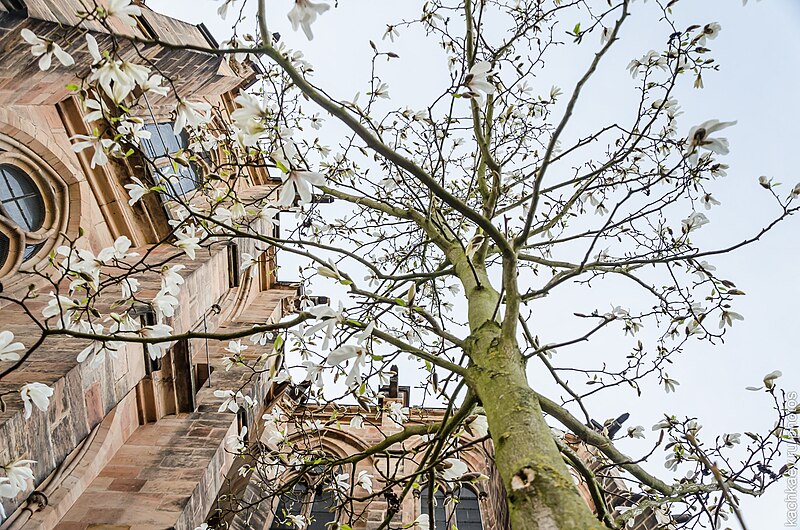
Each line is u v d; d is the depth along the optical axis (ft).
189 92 44.37
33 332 24.48
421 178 14.96
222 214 18.61
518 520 10.11
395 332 23.47
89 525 24.61
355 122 13.70
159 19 39.32
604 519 15.94
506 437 12.08
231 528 33.83
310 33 10.47
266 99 12.48
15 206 29.81
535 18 22.39
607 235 25.50
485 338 16.31
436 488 20.21
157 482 28.12
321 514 41.01
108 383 24.09
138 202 37.27
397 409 22.16
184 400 35.58
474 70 14.40
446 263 25.90
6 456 17.34
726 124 12.19
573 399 19.24
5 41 22.16
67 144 32.45
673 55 18.28
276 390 48.65
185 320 34.76
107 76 12.62
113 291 30.68
